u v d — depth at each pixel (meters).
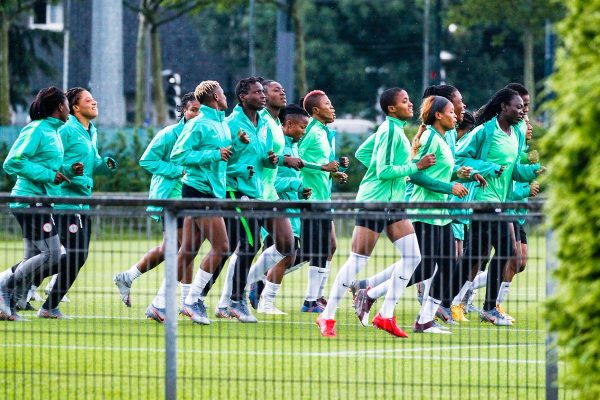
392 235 26.55
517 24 101.31
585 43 14.20
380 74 128.50
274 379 19.64
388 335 26.95
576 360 14.53
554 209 14.67
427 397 20.41
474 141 31.28
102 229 24.00
